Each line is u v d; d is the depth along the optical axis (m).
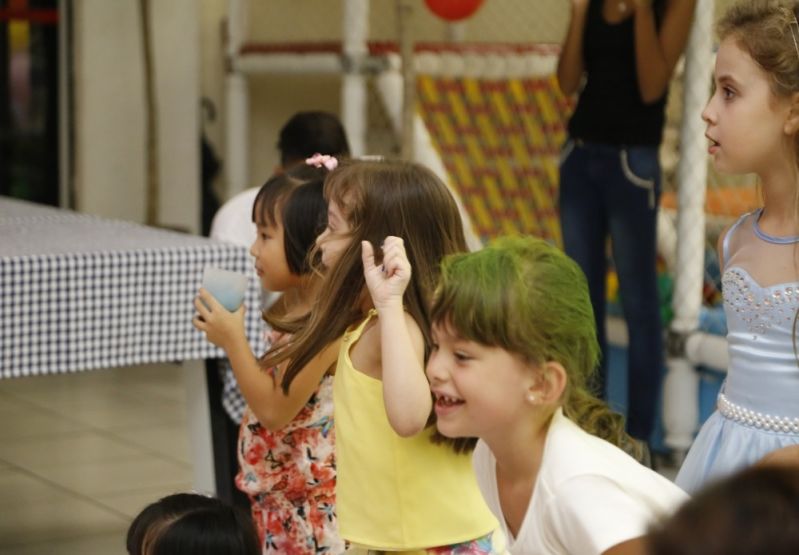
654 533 1.20
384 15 9.29
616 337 6.21
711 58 5.82
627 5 5.36
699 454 2.80
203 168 9.01
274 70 8.08
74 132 8.74
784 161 2.69
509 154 7.48
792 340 2.64
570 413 2.38
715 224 6.68
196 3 8.75
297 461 3.41
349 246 2.82
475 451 2.51
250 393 3.29
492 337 2.23
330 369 3.36
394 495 2.53
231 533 2.64
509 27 9.34
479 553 2.52
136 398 7.59
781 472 1.21
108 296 3.83
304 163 3.70
